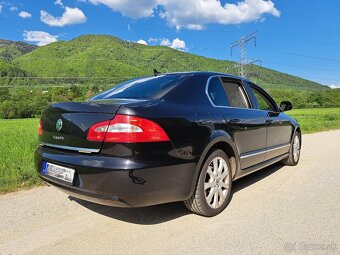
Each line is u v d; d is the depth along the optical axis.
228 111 3.95
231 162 3.98
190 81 3.75
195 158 3.21
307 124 19.95
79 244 2.95
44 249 2.87
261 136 4.62
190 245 2.90
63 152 3.17
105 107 2.92
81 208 3.87
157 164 2.87
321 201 4.10
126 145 2.77
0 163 5.95
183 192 3.15
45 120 3.49
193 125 3.27
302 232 3.16
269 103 5.39
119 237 3.08
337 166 6.31
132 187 2.75
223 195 3.72
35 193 4.47
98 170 2.79
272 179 5.24
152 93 3.47
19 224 3.40
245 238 3.03
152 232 3.18
